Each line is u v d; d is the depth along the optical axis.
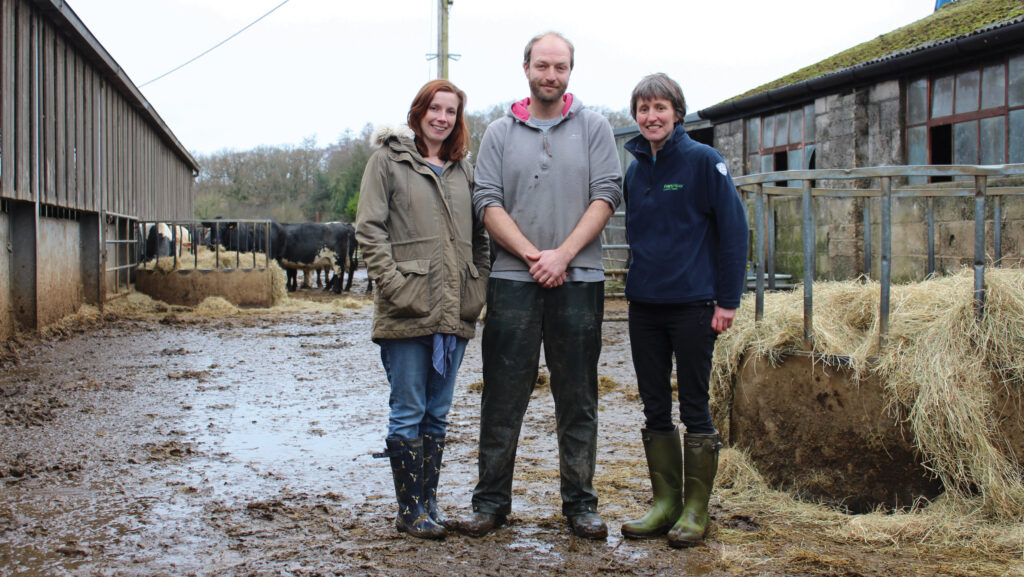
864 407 3.37
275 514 3.45
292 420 5.42
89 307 12.31
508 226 3.12
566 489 3.23
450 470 4.21
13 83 8.97
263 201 55.25
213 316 12.66
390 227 3.18
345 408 5.84
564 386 3.19
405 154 3.12
